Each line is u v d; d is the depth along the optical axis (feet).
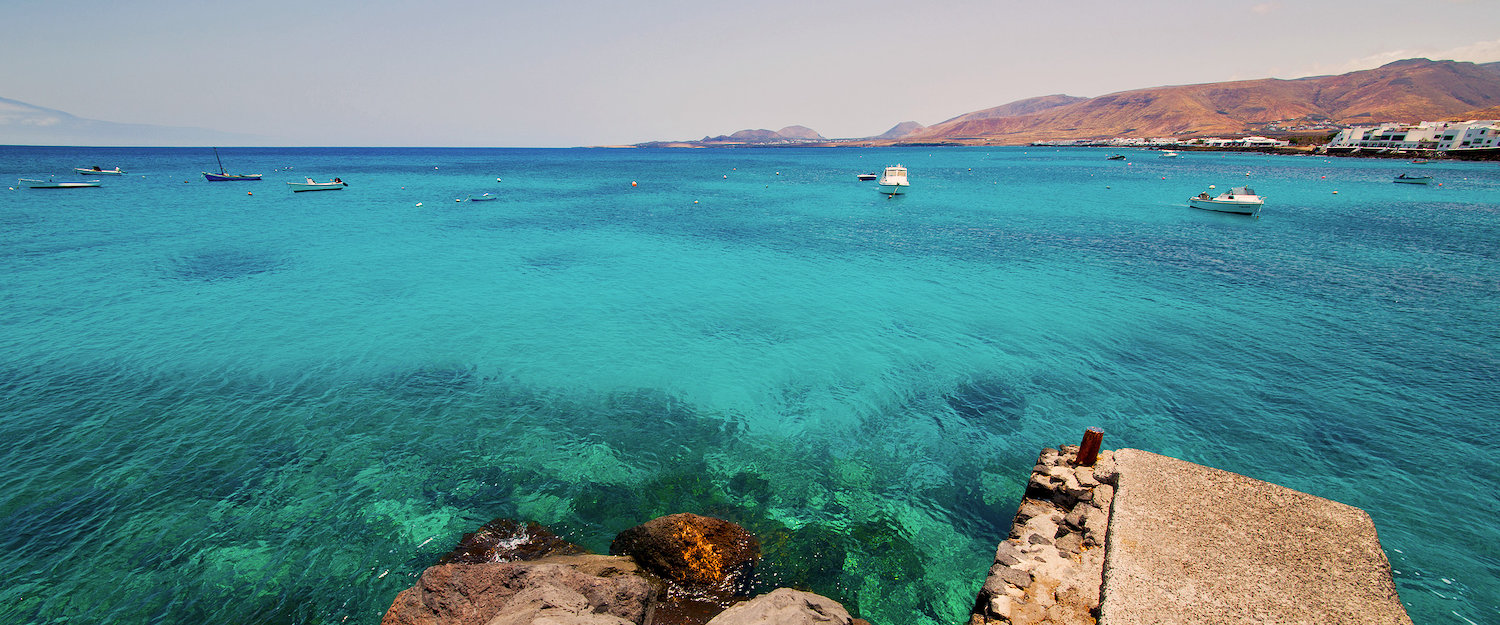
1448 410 54.75
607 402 59.11
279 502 43.21
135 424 53.21
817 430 54.24
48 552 37.70
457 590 29.78
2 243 128.47
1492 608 34.12
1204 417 54.90
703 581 34.71
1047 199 223.71
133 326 77.77
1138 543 21.50
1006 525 42.24
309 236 141.90
